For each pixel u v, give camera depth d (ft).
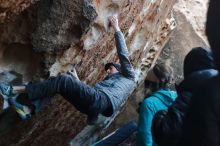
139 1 18.49
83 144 26.08
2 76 15.28
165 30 26.27
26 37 14.43
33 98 13.96
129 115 29.09
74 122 21.71
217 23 5.99
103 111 15.23
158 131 9.23
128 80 15.47
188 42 32.24
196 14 33.94
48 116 19.74
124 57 15.64
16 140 19.65
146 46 24.12
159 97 11.82
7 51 14.94
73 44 14.66
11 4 12.78
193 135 6.10
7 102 14.24
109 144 14.70
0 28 13.98
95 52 17.66
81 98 14.44
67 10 13.89
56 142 22.16
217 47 6.02
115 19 16.38
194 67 9.07
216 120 6.04
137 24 20.33
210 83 6.23
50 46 14.64
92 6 14.02
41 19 13.97
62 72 15.99
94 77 19.58
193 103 6.26
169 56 31.27
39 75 15.49
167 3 23.27
